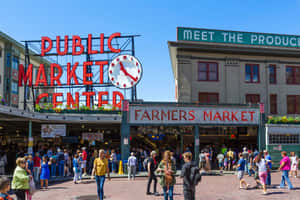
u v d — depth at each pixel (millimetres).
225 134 29984
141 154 23000
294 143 24125
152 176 12523
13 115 17734
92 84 29344
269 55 29500
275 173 21219
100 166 10781
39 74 30031
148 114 23062
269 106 28906
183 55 28094
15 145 29422
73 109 24656
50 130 22047
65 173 20344
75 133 31547
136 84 27234
